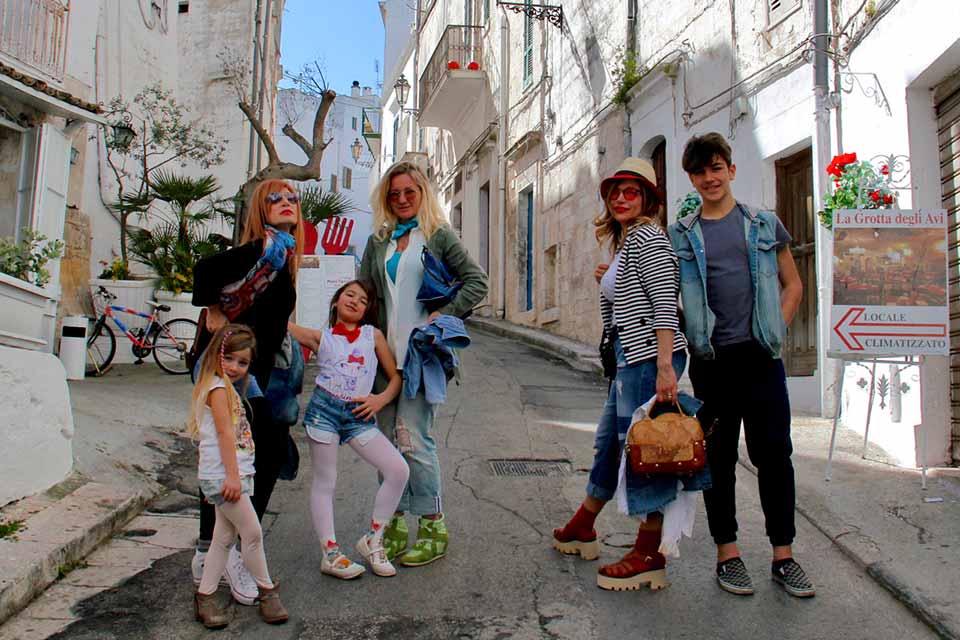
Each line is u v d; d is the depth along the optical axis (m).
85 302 11.41
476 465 6.12
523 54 18.91
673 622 3.49
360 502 5.18
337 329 4.11
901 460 5.83
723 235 3.93
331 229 11.12
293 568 4.11
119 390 8.33
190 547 4.41
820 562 4.16
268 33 21.12
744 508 5.08
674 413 3.68
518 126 19.27
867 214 5.30
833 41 7.41
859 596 3.75
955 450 5.67
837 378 5.51
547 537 4.60
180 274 12.05
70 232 11.09
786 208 8.66
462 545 4.44
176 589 3.84
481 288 4.17
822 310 7.45
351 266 10.83
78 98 9.49
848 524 4.52
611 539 4.56
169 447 6.36
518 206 19.14
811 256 8.23
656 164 12.34
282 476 3.95
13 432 4.42
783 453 3.83
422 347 4.05
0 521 4.14
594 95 14.41
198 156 15.16
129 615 3.53
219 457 3.42
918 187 5.99
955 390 5.71
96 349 10.88
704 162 3.93
